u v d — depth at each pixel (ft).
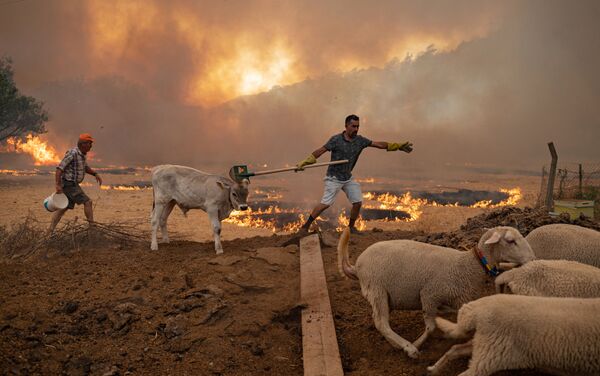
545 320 12.64
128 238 30.60
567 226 18.65
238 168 26.84
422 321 18.90
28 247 31.01
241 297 21.24
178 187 27.50
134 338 18.28
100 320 19.12
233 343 18.16
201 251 27.43
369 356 17.16
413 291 16.48
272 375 16.66
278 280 22.74
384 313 16.75
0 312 18.93
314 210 27.96
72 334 18.20
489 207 63.41
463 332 13.67
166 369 16.71
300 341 18.56
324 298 20.18
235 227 52.29
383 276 16.62
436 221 51.85
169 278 22.65
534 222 24.62
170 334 18.38
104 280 22.88
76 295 21.07
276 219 58.08
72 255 27.30
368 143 27.40
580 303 13.00
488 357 12.93
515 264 16.17
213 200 26.68
